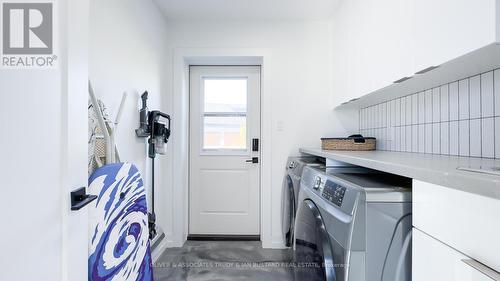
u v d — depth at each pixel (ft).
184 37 8.23
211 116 9.25
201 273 6.59
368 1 5.22
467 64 3.24
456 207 1.91
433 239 2.16
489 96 3.69
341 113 8.24
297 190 6.14
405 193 2.72
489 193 1.63
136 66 6.01
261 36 8.24
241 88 9.21
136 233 4.22
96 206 3.36
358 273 2.69
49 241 2.19
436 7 3.20
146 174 6.57
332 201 3.21
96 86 4.43
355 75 6.01
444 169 2.20
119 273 3.71
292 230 6.57
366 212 2.72
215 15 7.89
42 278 2.11
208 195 9.20
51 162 2.21
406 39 3.88
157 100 7.42
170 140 8.26
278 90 8.29
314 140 8.29
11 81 1.87
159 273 6.59
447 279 2.00
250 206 9.18
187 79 8.95
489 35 2.45
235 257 7.52
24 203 1.95
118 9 5.18
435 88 4.80
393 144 6.30
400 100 5.98
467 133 4.09
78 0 2.55
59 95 2.31
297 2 7.11
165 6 7.31
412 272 2.47
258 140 9.13
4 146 1.80
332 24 7.99
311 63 8.25
